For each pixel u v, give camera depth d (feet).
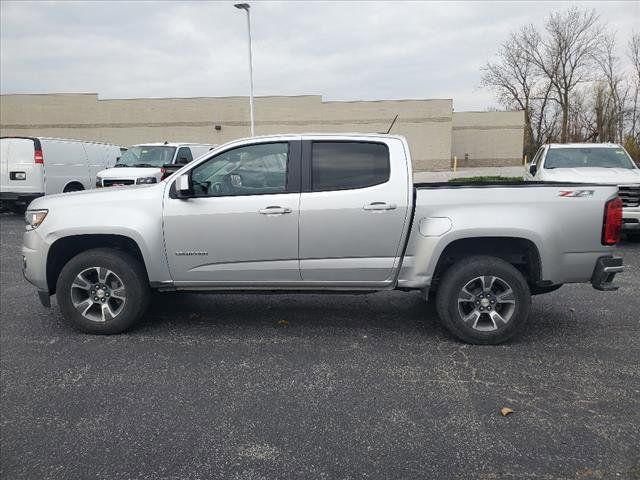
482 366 14.07
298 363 14.35
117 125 129.29
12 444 10.50
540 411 11.60
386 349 15.35
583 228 14.99
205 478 9.35
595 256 15.14
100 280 16.42
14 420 11.43
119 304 16.71
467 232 15.01
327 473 9.45
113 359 14.71
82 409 11.87
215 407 11.91
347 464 9.72
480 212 15.10
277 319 18.21
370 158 15.75
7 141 42.91
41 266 16.49
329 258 15.74
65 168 45.80
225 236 15.79
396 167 15.57
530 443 10.34
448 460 9.80
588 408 11.72
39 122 129.49
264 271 15.92
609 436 10.55
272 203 15.60
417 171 134.62
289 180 15.79
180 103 128.57
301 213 15.49
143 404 12.08
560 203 14.99
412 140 133.49
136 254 17.15
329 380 13.26
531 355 14.82
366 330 17.03
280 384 13.05
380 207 15.31
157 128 129.49
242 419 11.37
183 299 20.71
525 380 13.19
